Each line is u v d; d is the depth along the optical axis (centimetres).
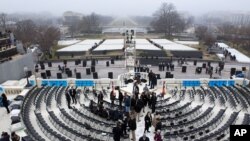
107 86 3556
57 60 6009
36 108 2736
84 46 8175
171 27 12756
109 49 7362
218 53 7156
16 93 3375
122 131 2009
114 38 10469
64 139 1995
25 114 2542
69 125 2366
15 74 4184
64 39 10419
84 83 3591
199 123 2406
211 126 2306
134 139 2005
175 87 3516
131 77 3684
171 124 2322
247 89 3422
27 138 1956
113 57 6222
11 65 4066
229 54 6956
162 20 13025
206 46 8494
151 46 8056
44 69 5269
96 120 2334
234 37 10588
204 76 4669
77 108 2775
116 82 3559
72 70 5178
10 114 2533
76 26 14575
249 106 2906
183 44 8856
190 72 4978
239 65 5712
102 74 4784
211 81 3650
